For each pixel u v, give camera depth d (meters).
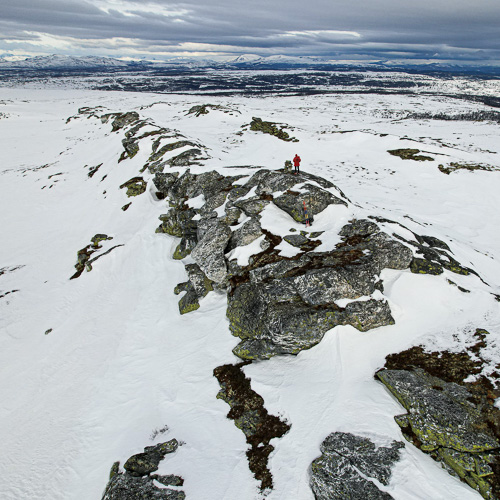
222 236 21.17
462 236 29.20
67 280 28.86
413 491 9.48
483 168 44.03
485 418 10.97
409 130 77.94
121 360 18.53
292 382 13.88
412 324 15.55
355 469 10.14
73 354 20.11
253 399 13.78
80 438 14.83
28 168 59.31
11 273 31.14
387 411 11.78
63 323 23.44
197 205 28.44
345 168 45.88
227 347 16.67
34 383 18.72
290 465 11.05
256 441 12.25
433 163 45.97
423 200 37.03
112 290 25.45
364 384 13.06
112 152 56.28
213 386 15.04
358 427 11.45
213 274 19.98
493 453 10.05
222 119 76.62
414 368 13.30
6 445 15.39
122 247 29.56
